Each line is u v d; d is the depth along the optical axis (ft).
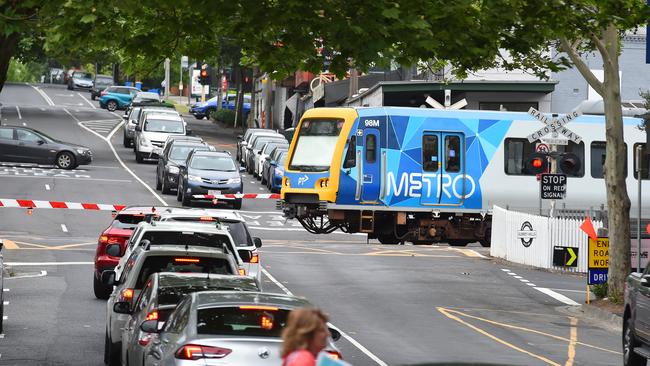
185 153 492.95
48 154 549.13
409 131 335.88
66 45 158.61
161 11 168.04
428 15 160.76
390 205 332.39
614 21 187.52
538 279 323.57
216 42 181.57
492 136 348.79
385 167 331.57
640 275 189.37
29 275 281.33
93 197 456.45
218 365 108.37
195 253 159.02
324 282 288.92
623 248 270.67
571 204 368.07
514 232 356.38
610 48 268.62
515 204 353.92
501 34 174.50
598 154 370.12
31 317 216.95
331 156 327.26
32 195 447.42
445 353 190.08
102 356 176.04
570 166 314.35
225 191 451.94
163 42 171.42
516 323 240.32
